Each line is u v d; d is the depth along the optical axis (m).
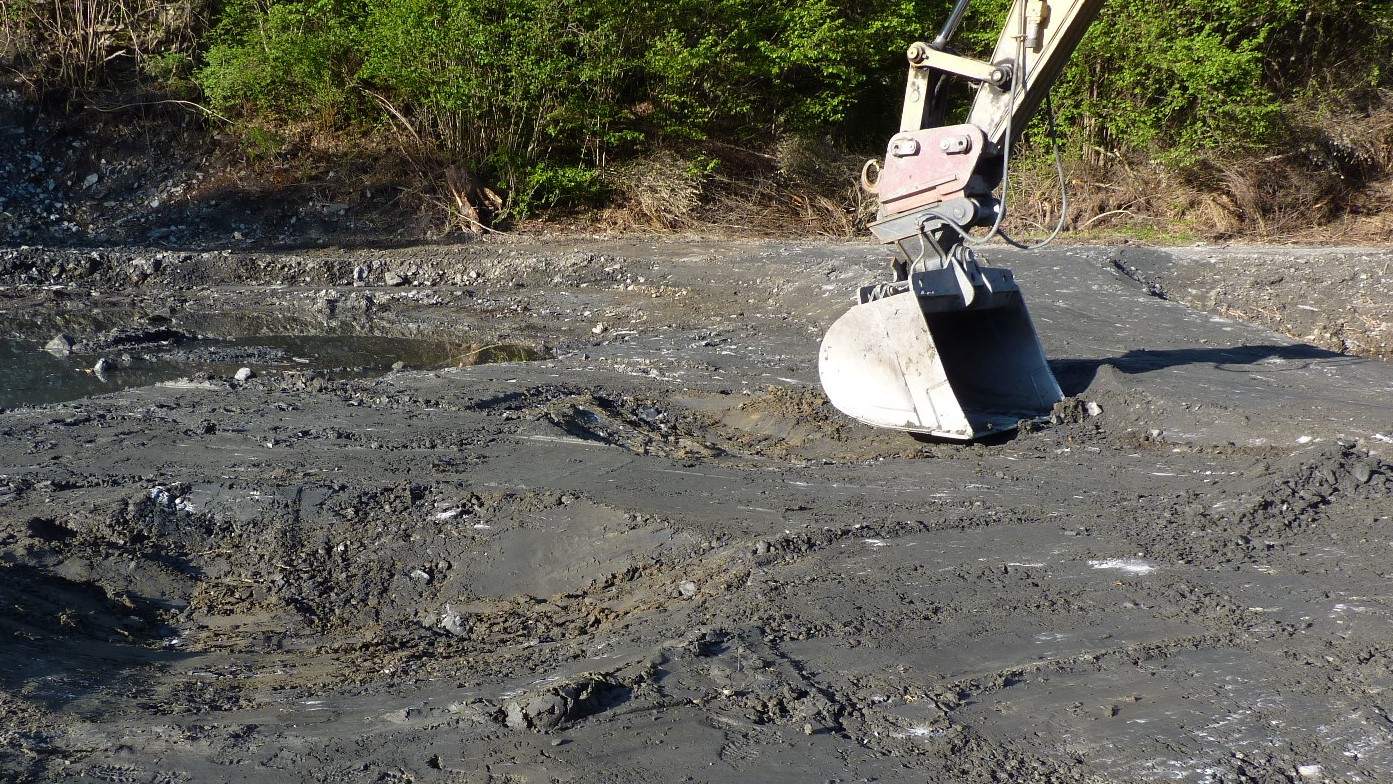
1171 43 19.41
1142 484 6.26
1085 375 8.84
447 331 12.73
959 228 7.37
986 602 4.52
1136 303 11.84
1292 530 5.27
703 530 5.59
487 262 15.72
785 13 20.47
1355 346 12.43
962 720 3.58
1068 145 20.59
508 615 5.30
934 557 5.06
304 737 3.56
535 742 3.47
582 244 17.23
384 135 20.23
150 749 3.48
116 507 6.00
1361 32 21.20
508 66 18.77
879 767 3.31
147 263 15.28
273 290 14.83
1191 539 5.21
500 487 6.33
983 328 8.36
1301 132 19.98
